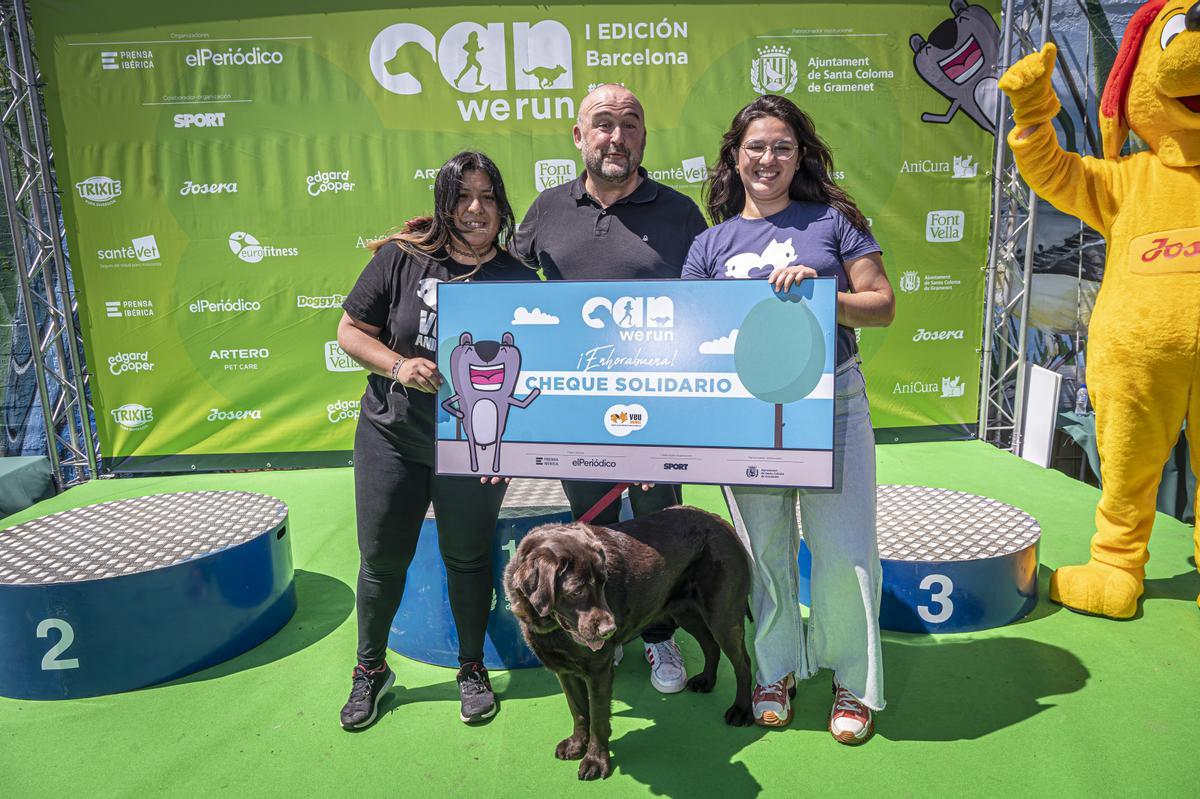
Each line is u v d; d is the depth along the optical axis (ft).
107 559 9.55
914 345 20.29
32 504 17.69
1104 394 10.28
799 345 6.90
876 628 7.72
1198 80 8.82
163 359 19.12
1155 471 10.26
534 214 9.40
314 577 12.62
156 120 18.15
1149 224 9.80
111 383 19.12
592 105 8.30
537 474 7.54
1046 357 20.68
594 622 6.40
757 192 7.55
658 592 7.66
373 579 8.25
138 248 18.61
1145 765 7.39
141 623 9.15
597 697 7.33
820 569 7.84
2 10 17.43
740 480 7.14
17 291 19.35
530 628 7.12
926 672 9.17
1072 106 19.42
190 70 18.02
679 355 7.18
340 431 19.76
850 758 7.64
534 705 8.77
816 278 6.84
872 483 7.70
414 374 7.39
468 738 8.16
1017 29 18.99
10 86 18.56
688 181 19.10
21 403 19.72
